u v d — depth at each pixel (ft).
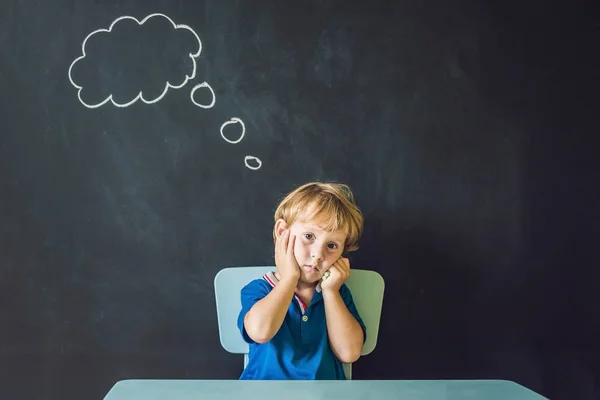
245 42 5.32
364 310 4.92
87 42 5.24
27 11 5.21
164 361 5.28
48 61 5.22
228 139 5.32
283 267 4.61
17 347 5.21
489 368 5.46
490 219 5.46
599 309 5.45
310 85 5.35
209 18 5.30
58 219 5.23
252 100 5.32
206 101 5.30
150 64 5.27
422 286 5.43
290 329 4.67
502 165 5.47
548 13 5.49
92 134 5.25
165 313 5.29
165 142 5.29
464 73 5.45
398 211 5.41
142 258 5.28
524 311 5.48
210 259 5.31
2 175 5.20
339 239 4.73
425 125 5.42
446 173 5.44
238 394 3.29
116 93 5.25
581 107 5.44
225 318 4.79
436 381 3.58
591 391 5.48
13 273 5.21
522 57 5.48
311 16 5.36
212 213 5.32
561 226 5.44
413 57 5.42
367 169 5.39
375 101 5.39
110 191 5.26
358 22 5.38
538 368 5.48
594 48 5.43
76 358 5.24
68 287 5.24
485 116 5.46
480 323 5.46
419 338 5.43
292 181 5.35
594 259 5.45
